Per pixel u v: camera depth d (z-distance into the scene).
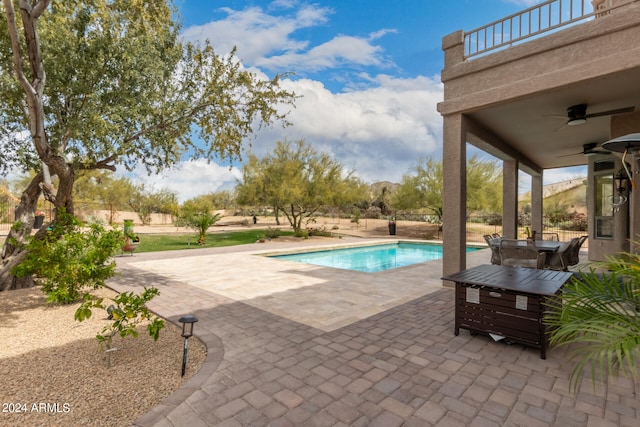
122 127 6.25
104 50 5.74
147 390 2.68
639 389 2.63
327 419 2.27
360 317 4.52
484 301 3.63
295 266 9.15
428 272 8.09
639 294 1.89
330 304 5.19
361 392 2.61
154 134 6.84
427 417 2.29
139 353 3.39
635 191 5.72
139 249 13.36
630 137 3.14
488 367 3.04
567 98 5.50
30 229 6.34
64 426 2.21
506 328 3.47
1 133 6.18
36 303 5.11
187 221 18.98
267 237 17.94
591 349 1.83
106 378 2.86
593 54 4.50
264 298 5.57
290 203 18.16
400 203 19.83
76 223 5.35
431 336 3.81
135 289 6.20
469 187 17.83
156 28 5.88
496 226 22.67
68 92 5.69
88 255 5.00
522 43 5.10
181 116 6.76
